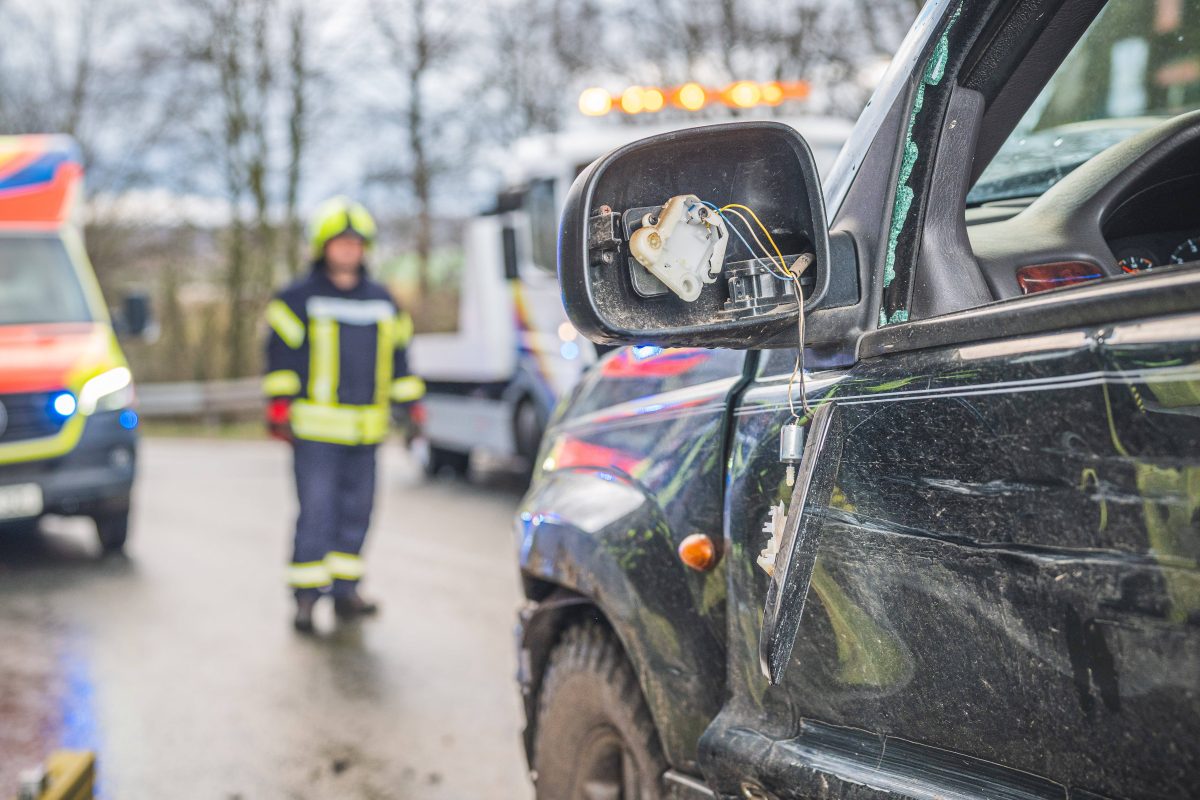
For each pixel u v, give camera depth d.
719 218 1.67
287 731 4.66
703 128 1.65
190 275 27.14
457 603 6.66
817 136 8.07
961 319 1.55
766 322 1.68
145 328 9.13
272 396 6.15
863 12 15.66
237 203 24.88
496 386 10.29
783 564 1.74
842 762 1.76
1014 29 1.78
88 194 26.77
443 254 23.89
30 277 8.45
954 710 1.57
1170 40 2.38
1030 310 1.45
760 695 1.97
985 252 1.93
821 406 1.79
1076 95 2.36
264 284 25.55
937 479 1.56
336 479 6.25
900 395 1.62
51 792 3.02
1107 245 2.04
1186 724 1.28
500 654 5.65
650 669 2.26
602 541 2.39
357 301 6.27
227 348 26.72
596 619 2.62
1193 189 2.05
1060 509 1.39
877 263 1.78
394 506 10.32
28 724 4.84
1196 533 1.26
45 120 27.45
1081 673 1.38
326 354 6.18
